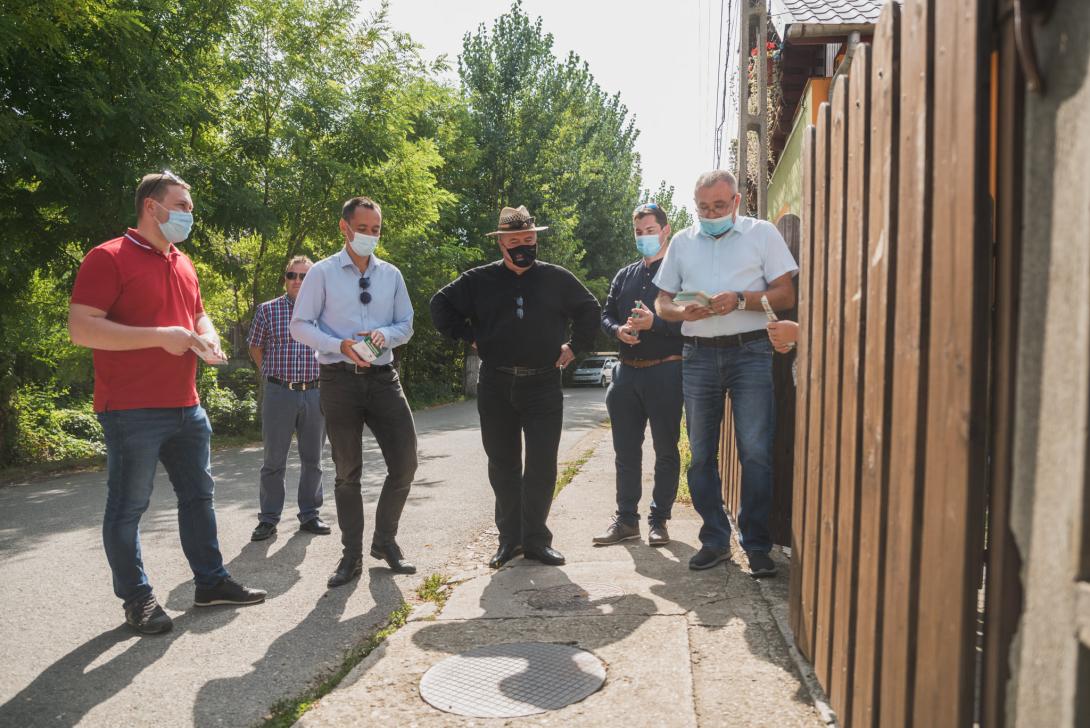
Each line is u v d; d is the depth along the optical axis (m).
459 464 9.69
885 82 2.06
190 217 3.86
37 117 9.97
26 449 11.20
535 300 4.69
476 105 30.00
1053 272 1.29
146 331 3.64
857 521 2.31
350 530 4.60
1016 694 1.42
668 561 4.64
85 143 10.33
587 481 7.77
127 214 10.34
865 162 2.25
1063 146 1.26
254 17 14.91
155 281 3.81
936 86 1.74
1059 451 1.27
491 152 29.84
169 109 10.71
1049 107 1.30
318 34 15.59
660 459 5.07
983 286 1.55
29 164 9.52
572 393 29.88
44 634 3.82
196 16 12.88
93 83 10.03
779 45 9.24
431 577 4.53
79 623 3.98
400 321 4.80
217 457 11.34
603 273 37.88
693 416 4.47
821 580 2.71
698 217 4.38
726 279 4.31
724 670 3.05
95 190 10.38
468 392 28.92
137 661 3.46
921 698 1.80
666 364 5.02
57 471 10.37
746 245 4.28
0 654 3.57
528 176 29.88
